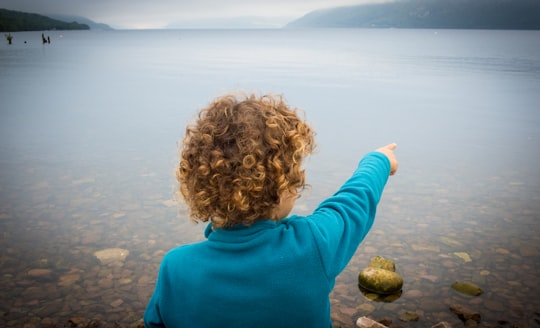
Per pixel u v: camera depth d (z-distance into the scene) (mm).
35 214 4707
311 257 1004
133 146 8109
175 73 26078
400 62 39844
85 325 2768
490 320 2801
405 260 3686
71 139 8695
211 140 1037
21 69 27781
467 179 6133
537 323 2754
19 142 8375
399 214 4773
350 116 11812
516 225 4422
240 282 1003
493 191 5566
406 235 4207
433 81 22328
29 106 13242
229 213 1027
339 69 30391
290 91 17234
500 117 12000
